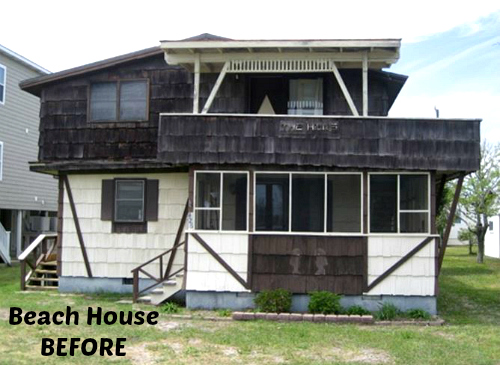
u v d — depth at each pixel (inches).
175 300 532.1
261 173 496.7
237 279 488.4
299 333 402.0
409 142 479.8
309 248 486.9
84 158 585.0
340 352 352.8
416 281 480.1
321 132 486.0
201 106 570.9
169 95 578.6
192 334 396.5
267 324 436.1
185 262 493.0
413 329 429.1
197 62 506.3
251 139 489.1
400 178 490.6
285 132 488.1
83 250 581.6
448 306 542.3
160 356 337.1
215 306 490.0
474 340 391.2
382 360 335.0
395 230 487.5
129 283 574.9
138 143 578.6
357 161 481.1
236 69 509.7
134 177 579.2
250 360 330.6
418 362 331.9
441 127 480.1
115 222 578.6
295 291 484.4
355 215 491.5
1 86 930.7
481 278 753.6
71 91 596.1
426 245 482.0
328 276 483.8
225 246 492.4
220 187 497.7
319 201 493.4
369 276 482.3
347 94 492.4
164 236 569.9
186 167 563.8
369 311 477.4
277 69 506.6
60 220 588.4
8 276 736.3
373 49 487.8
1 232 882.8
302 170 491.8
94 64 582.2
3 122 934.4
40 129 597.0
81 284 581.0
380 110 547.2
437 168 477.1
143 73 584.4
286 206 494.3
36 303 505.4
